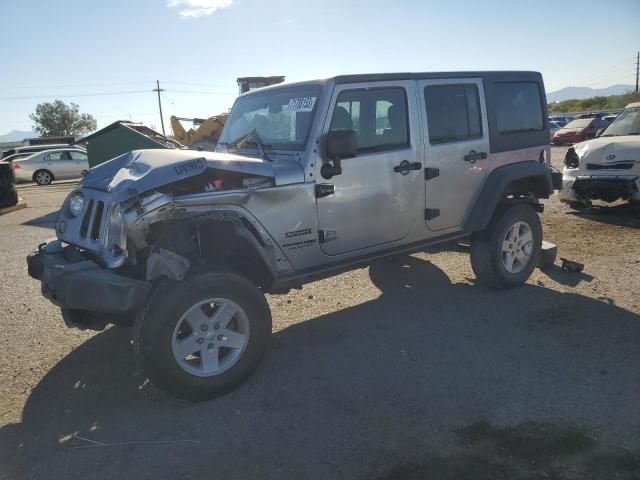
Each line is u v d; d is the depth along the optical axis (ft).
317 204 12.93
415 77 14.69
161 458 9.36
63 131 247.50
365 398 11.02
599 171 26.91
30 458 9.53
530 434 9.50
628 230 24.95
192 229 11.78
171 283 10.74
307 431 9.95
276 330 15.01
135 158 12.26
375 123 13.89
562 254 21.35
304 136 12.92
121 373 12.75
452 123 15.61
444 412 10.35
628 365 11.87
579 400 10.52
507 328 14.26
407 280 18.98
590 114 124.77
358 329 14.75
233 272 11.42
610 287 17.04
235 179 12.04
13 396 11.81
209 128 44.57
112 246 11.00
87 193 12.54
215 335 11.14
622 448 8.98
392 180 14.23
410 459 8.98
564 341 13.25
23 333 15.44
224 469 8.98
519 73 17.53
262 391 11.53
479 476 8.45
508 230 16.85
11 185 43.29
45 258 12.23
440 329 14.43
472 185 16.26
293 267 12.98
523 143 17.63
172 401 11.34
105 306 10.48
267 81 48.11
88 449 9.73
